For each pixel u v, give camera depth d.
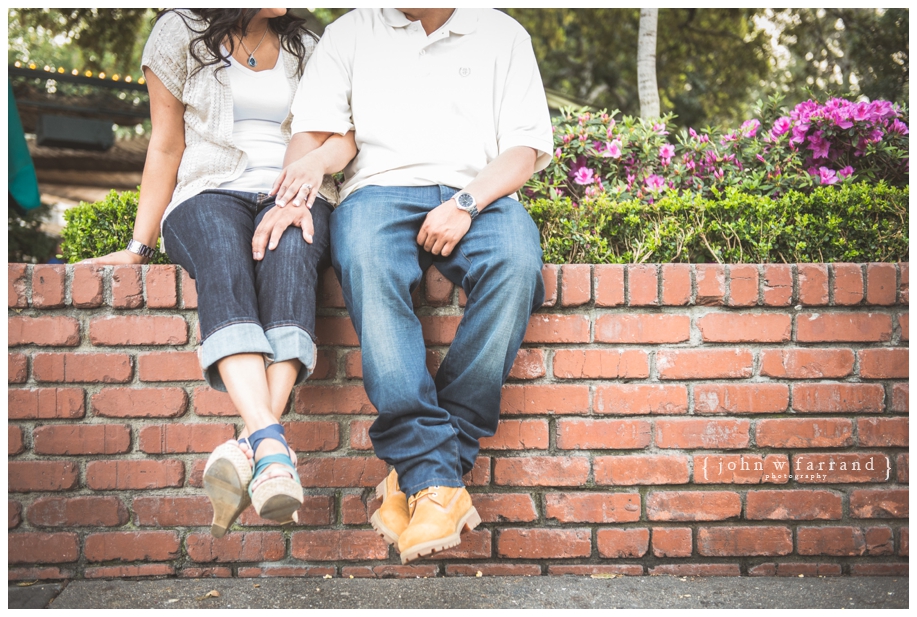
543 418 1.88
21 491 1.83
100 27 8.54
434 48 1.91
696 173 2.58
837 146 2.51
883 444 1.88
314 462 1.87
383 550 1.87
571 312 1.89
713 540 1.88
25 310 1.84
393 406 1.54
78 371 1.84
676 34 9.47
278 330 1.56
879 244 2.09
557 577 1.86
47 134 7.40
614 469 1.88
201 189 1.80
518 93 1.91
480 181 1.75
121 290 1.84
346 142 1.88
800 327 1.88
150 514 1.85
